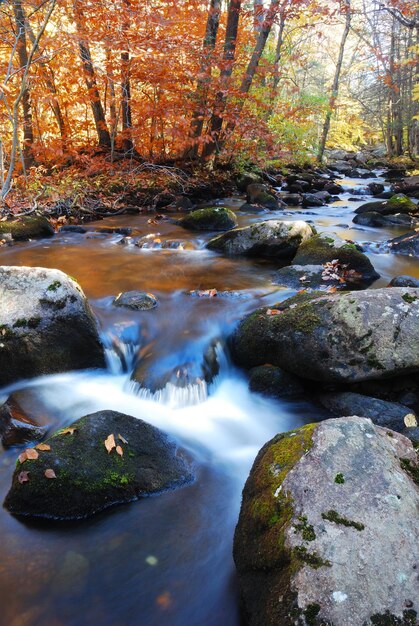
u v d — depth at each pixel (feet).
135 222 29.86
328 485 6.49
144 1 30.42
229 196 40.27
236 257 22.36
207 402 12.39
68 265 20.42
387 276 19.24
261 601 6.03
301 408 11.95
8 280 12.84
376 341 11.27
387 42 91.56
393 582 5.50
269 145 40.91
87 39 27.48
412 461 7.25
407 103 88.22
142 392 12.31
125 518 8.38
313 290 16.58
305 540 5.94
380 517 6.08
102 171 35.88
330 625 5.22
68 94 36.99
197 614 6.81
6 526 8.08
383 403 10.88
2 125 34.83
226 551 7.82
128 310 15.51
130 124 40.78
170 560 7.64
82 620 6.67
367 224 29.68
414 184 43.27
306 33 69.77
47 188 29.81
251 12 39.70
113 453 8.99
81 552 7.73
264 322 13.29
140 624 6.67
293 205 38.42
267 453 7.72
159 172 38.17
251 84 45.11
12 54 24.54
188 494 9.06
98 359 13.14
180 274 19.61
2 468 9.36
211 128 40.93
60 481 8.24
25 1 27.48
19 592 7.02
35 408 11.13
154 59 30.91
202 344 13.73
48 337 12.47
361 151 116.88
